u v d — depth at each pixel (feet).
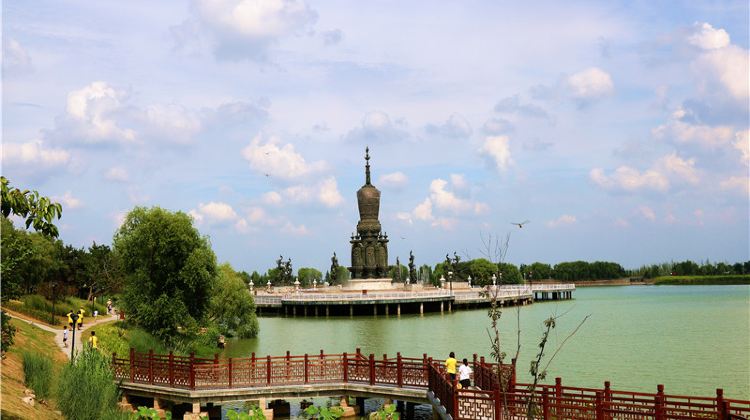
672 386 172.96
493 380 114.83
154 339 207.21
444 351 246.27
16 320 200.13
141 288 219.00
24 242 136.05
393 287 511.81
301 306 444.14
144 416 133.49
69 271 368.07
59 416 111.45
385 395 136.36
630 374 190.19
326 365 145.38
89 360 136.56
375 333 315.58
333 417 131.95
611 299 614.75
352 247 513.86
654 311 434.30
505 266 654.94
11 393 104.58
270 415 138.62
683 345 250.57
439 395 120.06
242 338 302.04
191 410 144.87
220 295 287.89
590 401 97.35
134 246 218.18
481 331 313.73
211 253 229.86
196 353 223.92
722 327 318.45
